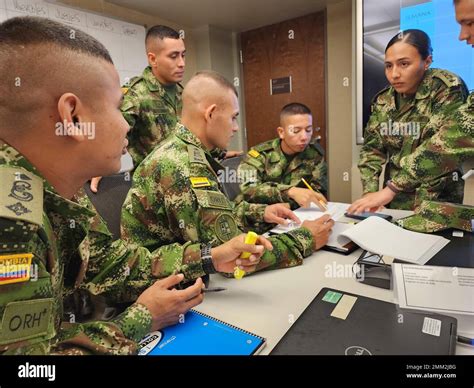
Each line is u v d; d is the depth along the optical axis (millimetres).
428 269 672
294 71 3170
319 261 858
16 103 448
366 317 557
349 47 2779
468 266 700
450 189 1231
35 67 441
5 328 383
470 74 1703
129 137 1896
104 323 524
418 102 1444
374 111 1656
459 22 992
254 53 3371
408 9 1895
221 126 918
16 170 454
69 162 510
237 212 1208
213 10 2768
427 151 1029
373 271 740
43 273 442
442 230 907
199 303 626
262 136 3520
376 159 1666
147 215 897
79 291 775
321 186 1852
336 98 2949
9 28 447
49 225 513
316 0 2670
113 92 534
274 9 2805
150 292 610
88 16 2359
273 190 1474
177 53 1938
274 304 664
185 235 826
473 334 518
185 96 924
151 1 2531
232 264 718
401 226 944
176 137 915
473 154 948
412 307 579
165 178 840
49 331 435
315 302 610
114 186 1085
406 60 1426
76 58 469
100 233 737
